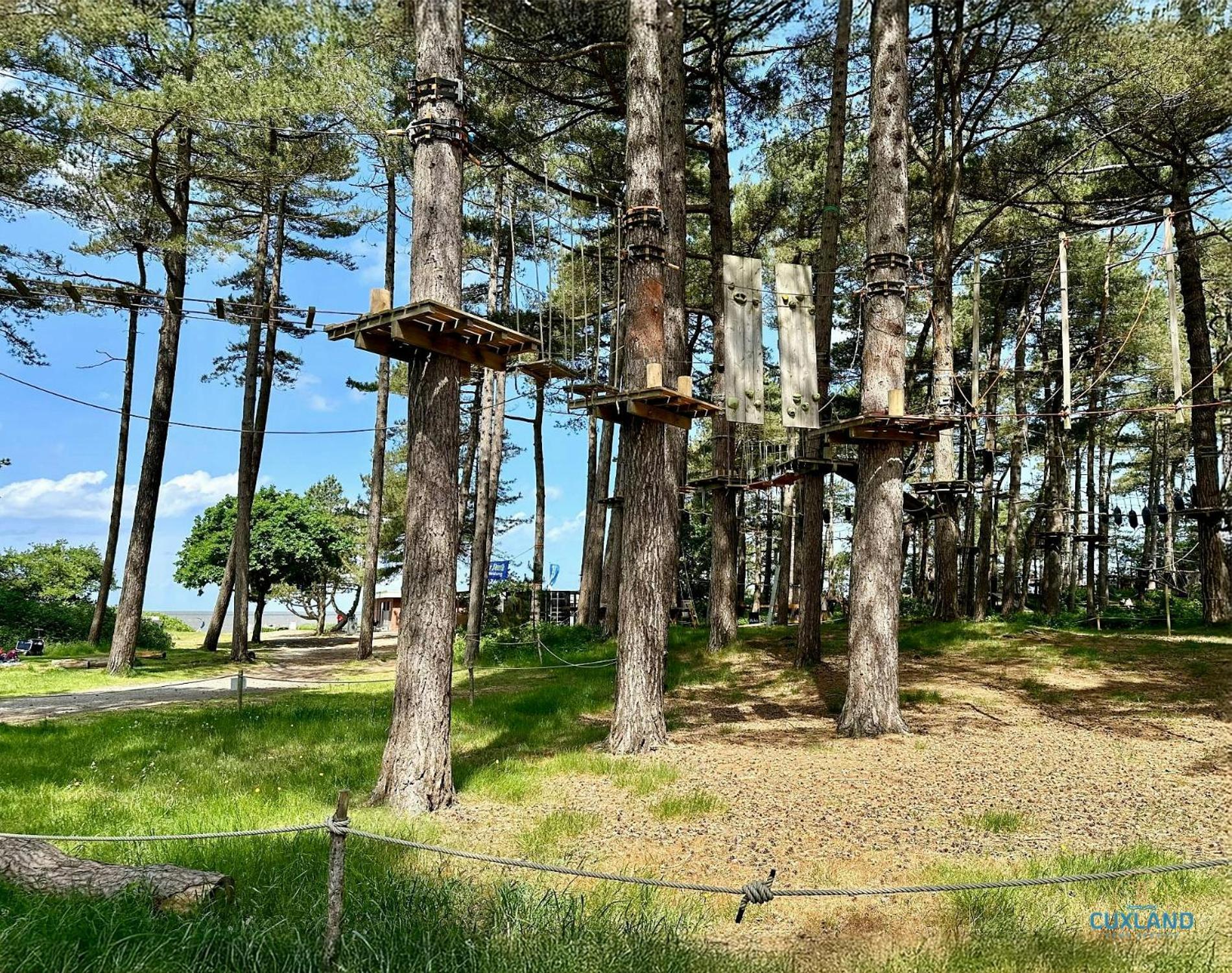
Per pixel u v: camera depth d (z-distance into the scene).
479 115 17.06
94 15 16.11
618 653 9.98
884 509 10.83
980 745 9.60
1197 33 15.93
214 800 7.21
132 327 24.73
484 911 4.75
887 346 11.05
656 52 10.73
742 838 6.41
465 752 9.83
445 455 8.01
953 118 18.38
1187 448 30.17
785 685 13.90
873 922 4.89
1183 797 7.36
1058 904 4.95
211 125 17.98
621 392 9.77
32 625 28.22
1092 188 20.20
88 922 4.21
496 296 23.27
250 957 4.05
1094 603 26.58
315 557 38.94
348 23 16.75
